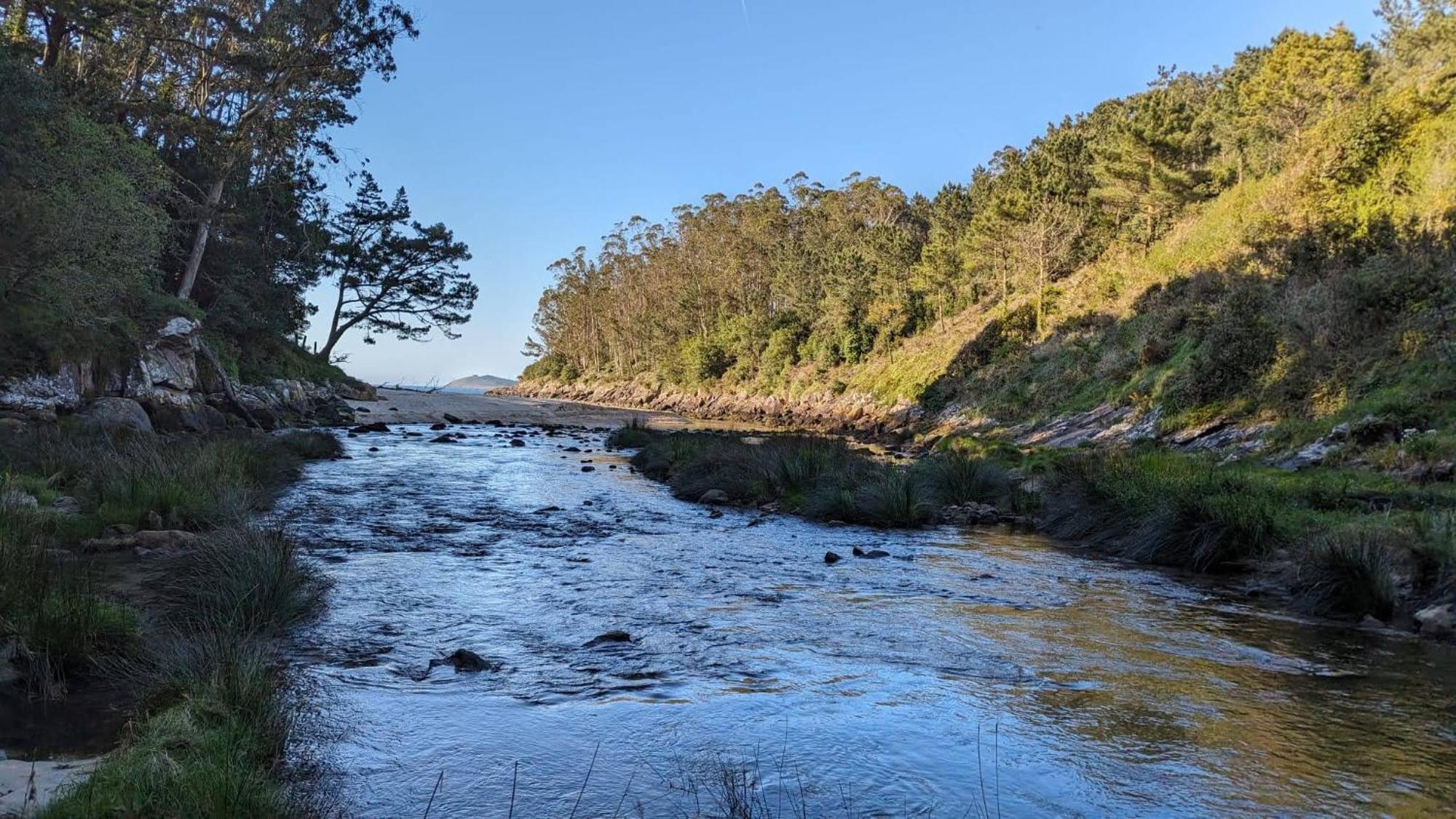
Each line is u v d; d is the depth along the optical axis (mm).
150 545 8445
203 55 28469
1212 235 31781
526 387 127938
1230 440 18125
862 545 10844
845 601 7648
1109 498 11812
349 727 4375
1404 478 11695
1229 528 9648
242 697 4305
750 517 13273
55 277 18094
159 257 26234
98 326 20594
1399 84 27391
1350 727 4566
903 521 12625
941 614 7207
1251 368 19891
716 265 90500
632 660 5730
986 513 13359
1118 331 31906
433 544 9992
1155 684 5344
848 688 5176
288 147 32312
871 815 3480
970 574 9023
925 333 53219
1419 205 20266
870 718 4648
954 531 12352
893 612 7223
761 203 90375
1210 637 6586
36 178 17672
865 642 6250
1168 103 38875
